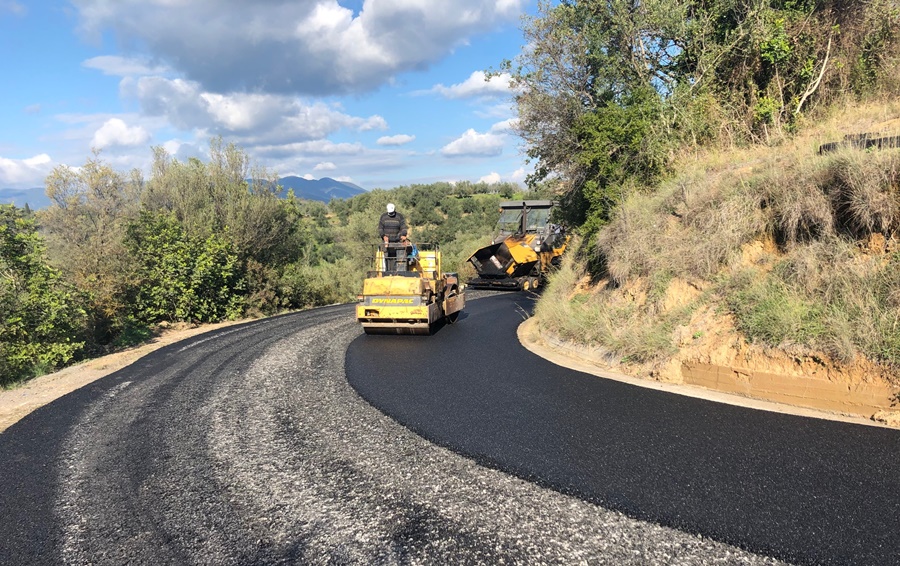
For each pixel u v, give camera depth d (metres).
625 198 10.34
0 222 9.61
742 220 7.30
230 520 3.67
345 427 5.44
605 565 3.02
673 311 7.35
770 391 5.76
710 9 12.66
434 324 11.88
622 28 12.95
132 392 7.09
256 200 17.06
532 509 3.67
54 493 4.16
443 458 4.58
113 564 3.20
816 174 6.77
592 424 5.20
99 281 11.93
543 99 13.88
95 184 21.16
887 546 3.07
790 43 11.44
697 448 4.52
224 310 14.67
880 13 11.25
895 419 4.82
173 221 14.33
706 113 11.48
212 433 5.41
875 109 9.65
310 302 17.94
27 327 9.34
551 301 11.01
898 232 5.93
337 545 3.32
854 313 5.57
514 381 6.89
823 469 4.03
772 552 3.07
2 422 6.05
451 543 3.29
